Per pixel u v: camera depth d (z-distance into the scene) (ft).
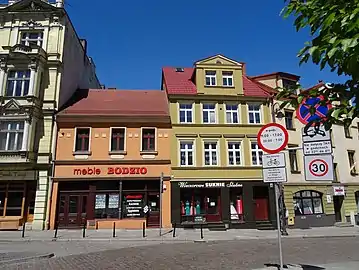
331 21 9.16
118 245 51.83
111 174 79.97
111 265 32.71
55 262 34.55
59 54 85.46
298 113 12.02
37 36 88.17
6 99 79.66
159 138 84.02
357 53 8.41
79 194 78.95
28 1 87.76
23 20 88.07
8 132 78.64
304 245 50.21
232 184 82.99
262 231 75.25
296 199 87.71
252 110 90.48
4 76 80.74
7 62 81.41
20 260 34.99
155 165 81.92
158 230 73.82
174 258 37.17
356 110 10.03
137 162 81.35
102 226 75.61
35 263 33.88
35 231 71.00
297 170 89.04
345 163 97.81
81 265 32.71
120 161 80.79
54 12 87.92
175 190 80.79
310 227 85.76
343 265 27.81
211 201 83.10
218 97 88.74
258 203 85.05
